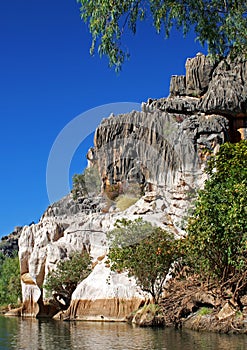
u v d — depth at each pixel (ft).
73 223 165.37
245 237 67.41
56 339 89.35
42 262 180.86
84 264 162.09
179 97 209.67
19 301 240.32
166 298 112.06
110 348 72.69
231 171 68.80
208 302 99.76
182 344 74.08
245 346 69.15
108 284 138.31
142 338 85.05
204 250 83.56
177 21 46.37
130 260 109.40
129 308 132.98
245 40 47.01
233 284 92.32
